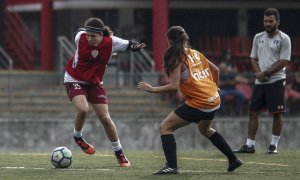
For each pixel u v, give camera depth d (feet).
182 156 98.27
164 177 73.92
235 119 155.63
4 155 100.37
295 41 206.39
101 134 153.07
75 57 83.61
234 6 212.43
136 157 97.45
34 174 77.15
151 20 212.84
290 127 156.56
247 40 202.18
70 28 216.54
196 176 75.00
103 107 84.43
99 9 214.90
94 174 77.00
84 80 83.61
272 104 100.17
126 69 192.95
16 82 178.19
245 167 84.48
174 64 73.56
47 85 179.11
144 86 74.08
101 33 82.33
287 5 214.07
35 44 222.28
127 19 212.02
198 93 74.43
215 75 77.25
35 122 154.51
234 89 164.25
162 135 75.31
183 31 74.49
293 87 174.09
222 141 77.66
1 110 169.48
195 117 74.84
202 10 213.25
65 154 83.10
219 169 82.69
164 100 169.78
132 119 157.99
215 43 202.39
